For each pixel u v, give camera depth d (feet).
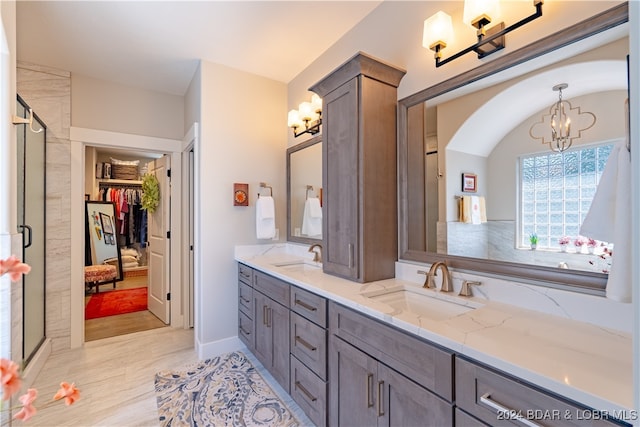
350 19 6.91
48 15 6.55
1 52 5.14
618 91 3.40
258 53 8.21
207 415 5.98
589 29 3.60
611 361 2.68
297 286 5.97
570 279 3.76
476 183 4.81
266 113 9.59
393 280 5.86
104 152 18.80
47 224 8.71
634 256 1.83
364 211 5.64
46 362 8.14
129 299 14.02
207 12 6.55
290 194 9.73
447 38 4.86
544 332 3.33
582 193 3.68
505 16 4.47
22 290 6.33
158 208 11.74
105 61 8.59
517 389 2.66
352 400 4.57
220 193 8.77
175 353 8.73
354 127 5.78
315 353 5.39
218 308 8.72
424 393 3.46
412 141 5.82
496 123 4.57
